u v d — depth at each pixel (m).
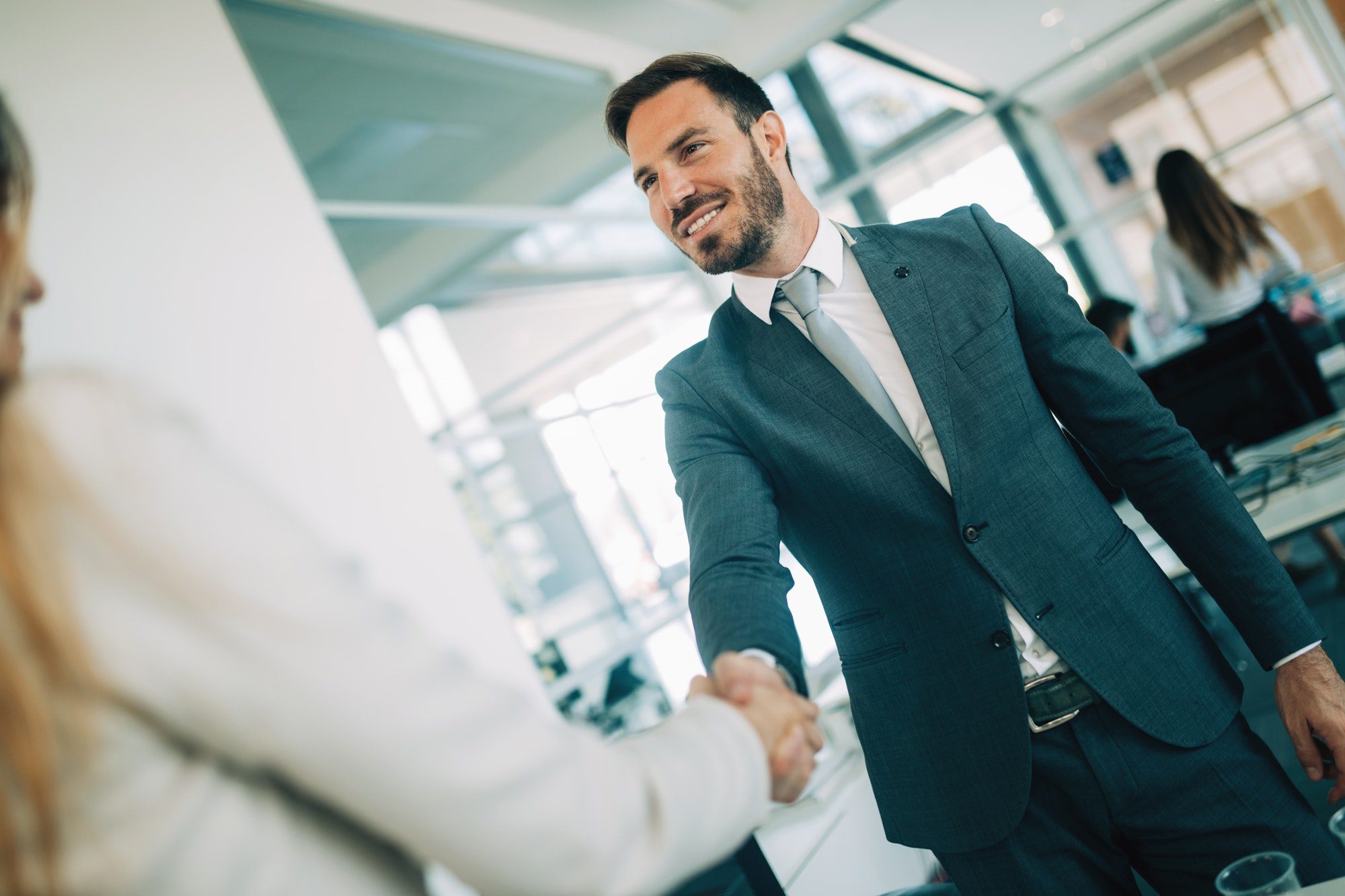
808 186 6.43
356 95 4.56
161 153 2.69
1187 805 1.09
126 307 2.51
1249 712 2.91
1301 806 1.11
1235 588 1.13
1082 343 1.16
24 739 0.39
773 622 0.85
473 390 7.43
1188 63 6.04
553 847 0.45
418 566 2.87
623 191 6.01
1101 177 6.59
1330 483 2.21
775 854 2.91
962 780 1.13
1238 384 2.61
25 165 0.48
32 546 0.40
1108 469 1.19
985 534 1.10
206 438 0.49
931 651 1.14
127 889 0.40
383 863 0.48
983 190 6.54
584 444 6.49
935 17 6.09
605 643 5.21
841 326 1.18
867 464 1.13
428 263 5.23
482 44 4.64
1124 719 1.10
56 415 0.43
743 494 1.09
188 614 0.41
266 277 2.81
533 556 6.46
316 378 2.82
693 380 1.22
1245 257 3.50
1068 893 1.11
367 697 0.42
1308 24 5.48
